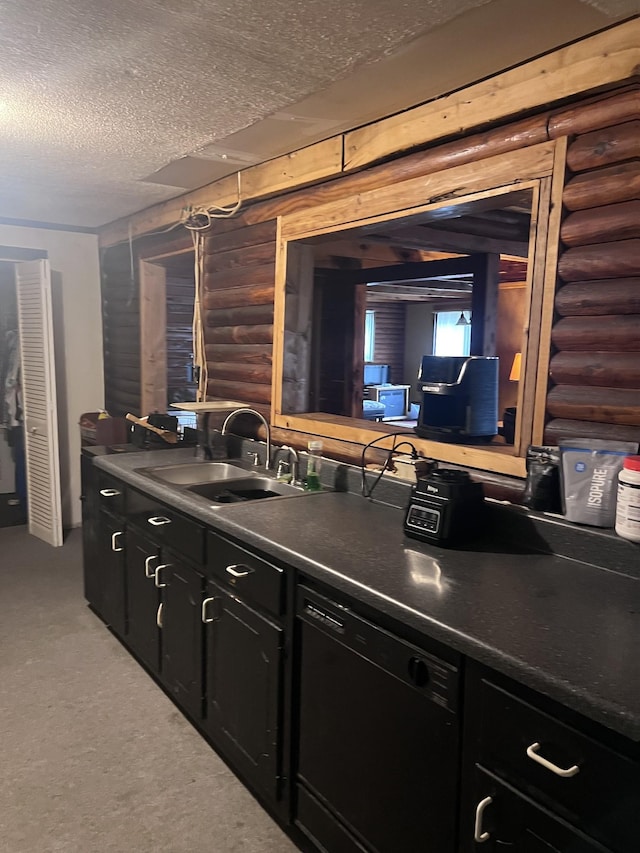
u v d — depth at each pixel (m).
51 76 1.97
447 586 1.55
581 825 1.11
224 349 3.47
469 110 1.99
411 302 9.70
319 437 2.79
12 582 3.89
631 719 1.01
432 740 1.40
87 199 3.82
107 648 3.10
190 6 1.54
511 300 6.24
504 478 2.02
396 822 1.50
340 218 2.57
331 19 1.58
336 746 1.69
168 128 2.46
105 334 5.02
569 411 1.84
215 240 3.48
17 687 2.74
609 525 1.70
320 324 5.36
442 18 1.57
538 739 1.18
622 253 1.68
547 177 1.83
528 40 1.70
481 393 2.25
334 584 1.63
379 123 2.32
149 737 2.43
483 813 1.27
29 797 2.09
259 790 2.04
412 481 2.27
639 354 1.70
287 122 2.37
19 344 4.70
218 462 3.15
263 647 1.95
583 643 1.26
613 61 1.62
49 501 4.57
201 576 2.31
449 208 2.16
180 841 1.93
